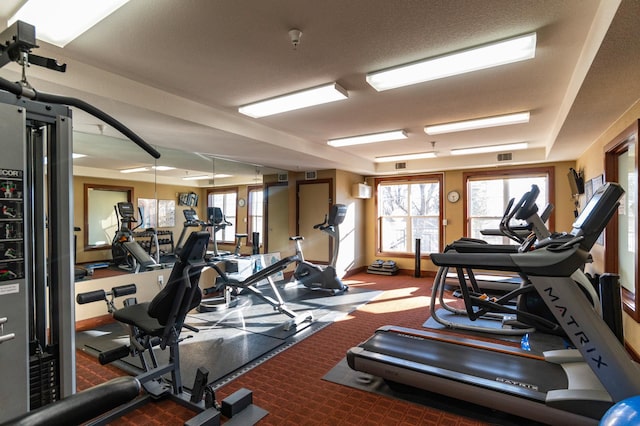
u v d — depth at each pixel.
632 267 3.29
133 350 2.42
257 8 1.88
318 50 2.37
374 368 2.53
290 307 4.85
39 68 2.26
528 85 2.97
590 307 1.77
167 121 3.31
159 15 1.94
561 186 5.90
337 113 3.79
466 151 5.95
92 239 3.98
